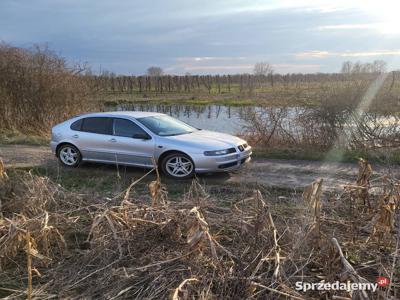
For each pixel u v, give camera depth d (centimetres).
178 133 971
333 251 430
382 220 482
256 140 1438
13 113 1770
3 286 450
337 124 1336
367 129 1309
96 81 2055
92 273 457
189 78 5562
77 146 1025
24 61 1833
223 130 1897
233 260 458
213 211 624
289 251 464
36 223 525
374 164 1083
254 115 1448
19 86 1797
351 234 523
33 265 491
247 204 592
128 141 958
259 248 466
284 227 523
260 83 4675
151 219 540
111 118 999
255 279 414
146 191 809
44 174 969
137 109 3234
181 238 505
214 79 5925
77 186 857
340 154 1212
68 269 480
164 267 446
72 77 1928
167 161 919
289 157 1184
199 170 894
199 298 389
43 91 1823
